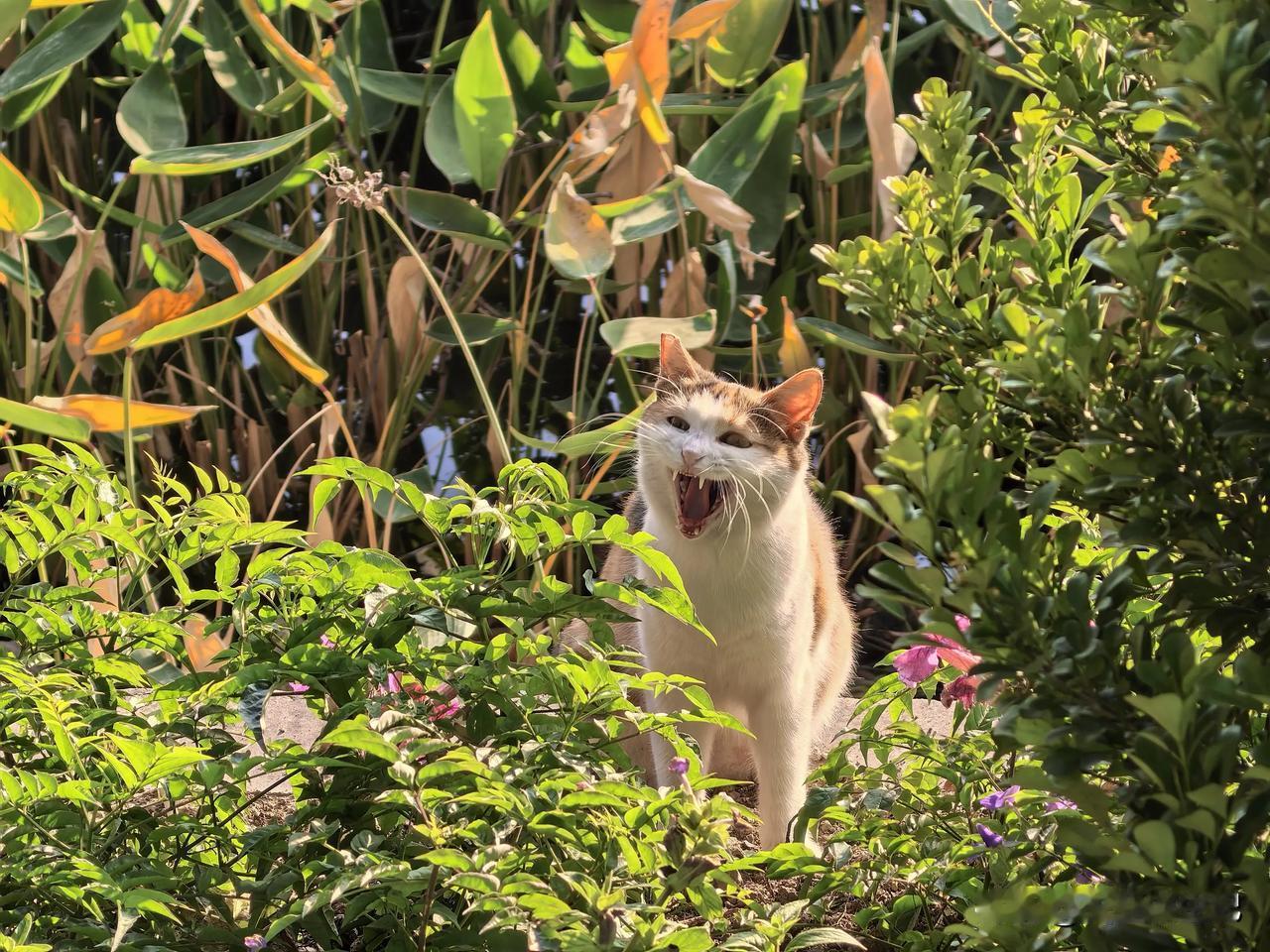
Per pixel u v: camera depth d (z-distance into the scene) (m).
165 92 3.42
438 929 1.75
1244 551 1.37
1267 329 1.17
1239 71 1.13
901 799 2.07
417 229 4.18
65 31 3.27
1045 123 1.88
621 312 3.89
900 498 1.27
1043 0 1.76
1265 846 1.53
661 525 2.63
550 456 3.89
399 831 1.83
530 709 1.89
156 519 2.33
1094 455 1.43
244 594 1.96
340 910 1.96
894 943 1.96
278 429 4.11
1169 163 1.72
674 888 1.55
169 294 2.63
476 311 4.00
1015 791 1.98
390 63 3.99
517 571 2.04
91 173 4.07
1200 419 1.39
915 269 1.78
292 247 3.64
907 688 2.27
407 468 4.02
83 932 1.62
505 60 3.64
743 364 4.04
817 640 2.74
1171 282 1.50
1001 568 1.30
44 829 1.70
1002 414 1.62
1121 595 1.37
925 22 4.32
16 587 2.11
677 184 3.24
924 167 3.70
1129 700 1.18
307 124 3.69
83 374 3.64
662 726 1.91
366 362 3.84
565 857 1.74
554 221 3.05
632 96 3.14
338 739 1.51
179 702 1.90
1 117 3.45
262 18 2.97
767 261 3.10
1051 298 1.75
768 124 3.44
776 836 2.51
